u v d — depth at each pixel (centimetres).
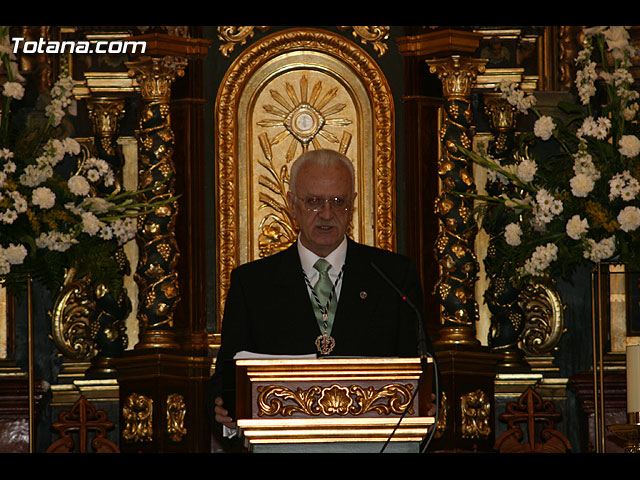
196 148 1217
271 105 1252
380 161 1241
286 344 797
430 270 1216
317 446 644
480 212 1220
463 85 1214
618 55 1170
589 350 1263
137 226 1200
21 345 1210
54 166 1149
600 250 1096
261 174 1245
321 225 797
